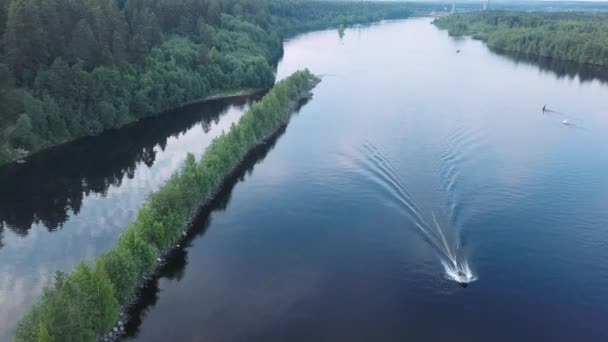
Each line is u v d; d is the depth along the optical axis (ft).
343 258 277.03
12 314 232.94
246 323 228.02
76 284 198.08
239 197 349.61
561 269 268.41
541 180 375.86
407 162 400.88
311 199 345.51
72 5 503.61
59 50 474.08
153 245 263.49
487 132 488.02
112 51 518.37
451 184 362.12
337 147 442.50
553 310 238.07
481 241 292.40
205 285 254.47
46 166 397.19
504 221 313.73
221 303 241.55
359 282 256.52
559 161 416.67
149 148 446.60
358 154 422.82
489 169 393.29
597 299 245.86
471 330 224.74
